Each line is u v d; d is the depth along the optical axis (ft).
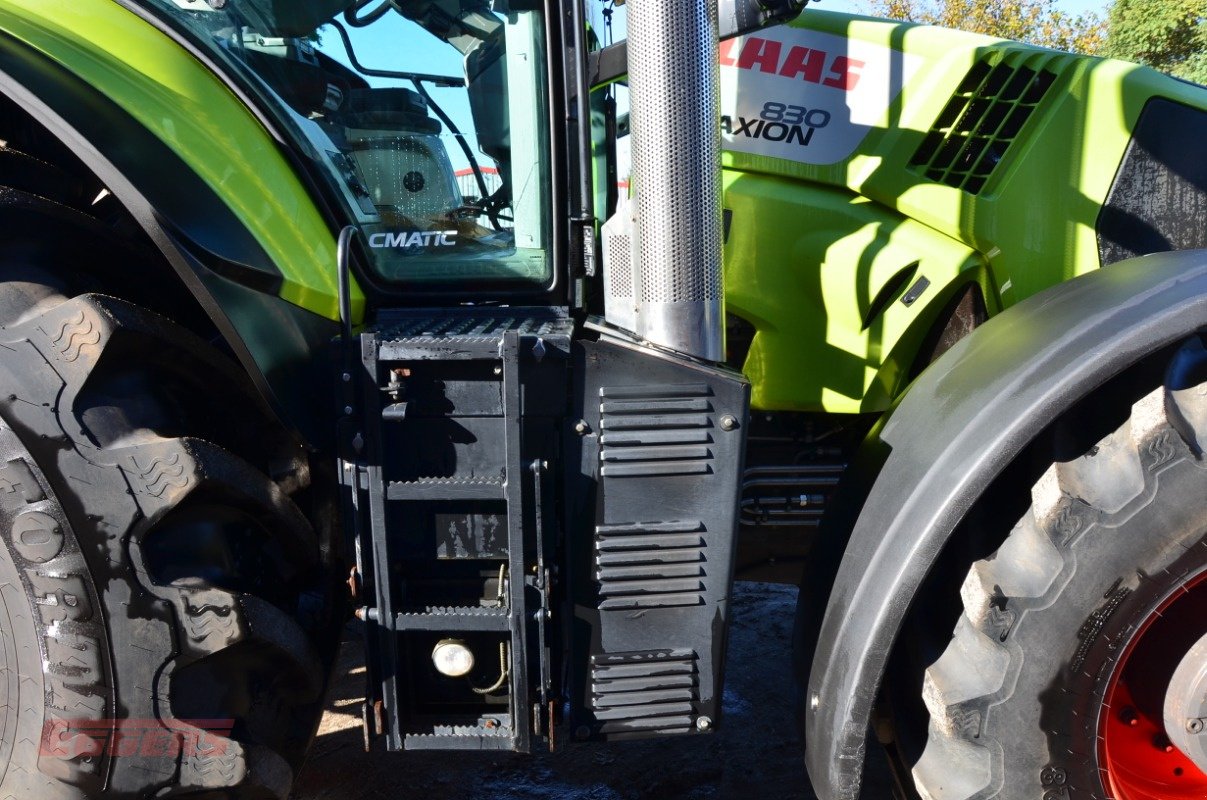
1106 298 4.66
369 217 5.67
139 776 4.59
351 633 7.57
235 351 4.71
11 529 4.43
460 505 5.01
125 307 4.57
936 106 6.40
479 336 4.97
